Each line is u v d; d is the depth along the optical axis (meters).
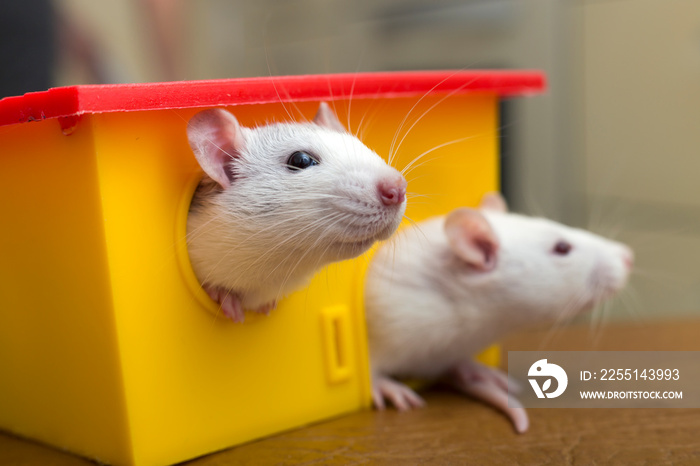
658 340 0.37
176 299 0.25
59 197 0.25
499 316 0.31
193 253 0.25
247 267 0.25
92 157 0.24
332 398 0.29
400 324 0.30
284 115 0.27
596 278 0.31
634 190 0.49
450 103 0.31
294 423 0.28
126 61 0.45
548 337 0.38
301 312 0.28
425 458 0.26
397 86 0.28
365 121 0.29
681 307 0.49
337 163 0.24
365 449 0.26
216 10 0.46
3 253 0.27
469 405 0.30
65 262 0.25
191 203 0.25
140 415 0.25
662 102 0.48
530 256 0.30
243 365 0.27
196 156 0.24
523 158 0.49
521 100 0.48
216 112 0.24
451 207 0.32
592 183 0.50
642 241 0.49
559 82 0.49
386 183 0.24
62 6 0.42
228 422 0.26
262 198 0.24
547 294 0.31
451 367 0.32
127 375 0.24
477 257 0.30
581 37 0.48
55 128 0.24
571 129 0.49
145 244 0.24
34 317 0.26
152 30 0.45
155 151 0.24
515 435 0.27
